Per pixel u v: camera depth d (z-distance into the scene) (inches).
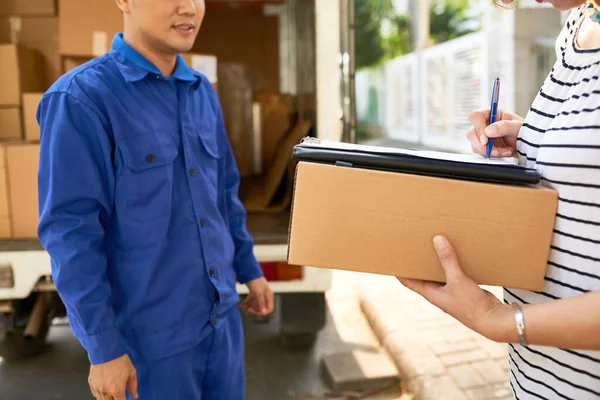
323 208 36.8
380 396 107.7
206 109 66.6
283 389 111.0
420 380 106.5
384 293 153.2
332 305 153.9
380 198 36.5
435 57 382.3
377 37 420.8
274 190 135.6
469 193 36.0
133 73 58.6
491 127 42.7
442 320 133.2
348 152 37.4
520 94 276.8
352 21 114.6
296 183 36.9
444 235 36.5
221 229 65.9
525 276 36.5
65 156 54.1
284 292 109.6
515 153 43.2
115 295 59.6
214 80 118.0
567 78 37.7
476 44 315.9
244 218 75.7
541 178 37.5
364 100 441.7
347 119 115.6
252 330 138.7
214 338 64.9
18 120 132.6
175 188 61.1
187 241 61.4
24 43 151.6
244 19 190.1
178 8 57.9
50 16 151.8
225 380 67.4
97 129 55.2
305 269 107.3
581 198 34.6
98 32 125.5
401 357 116.3
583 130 34.4
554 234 36.2
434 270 37.2
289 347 127.1
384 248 37.0
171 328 60.3
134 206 57.9
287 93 185.0
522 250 36.2
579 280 35.2
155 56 60.9
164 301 60.2
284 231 111.7
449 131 359.6
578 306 33.0
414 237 36.8
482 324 35.2
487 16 309.4
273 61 191.5
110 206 57.6
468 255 36.6
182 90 63.1
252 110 171.0
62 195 54.1
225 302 65.1
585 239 34.7
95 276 55.1
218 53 191.2
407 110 428.8
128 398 61.8
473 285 35.7
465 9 407.5
